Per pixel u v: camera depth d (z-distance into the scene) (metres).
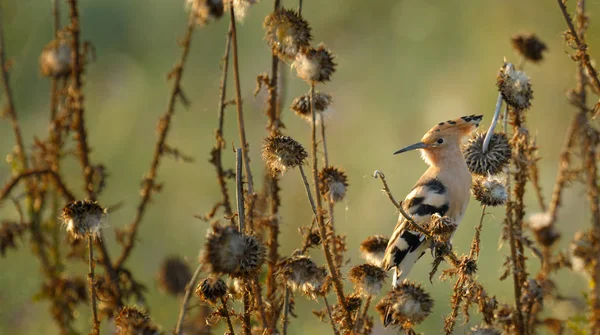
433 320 13.70
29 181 11.27
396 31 22.53
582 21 8.98
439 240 7.46
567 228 15.27
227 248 6.64
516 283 8.19
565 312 10.50
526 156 8.16
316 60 7.69
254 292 7.81
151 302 13.42
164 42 23.50
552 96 18.28
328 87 21.55
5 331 13.12
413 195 9.62
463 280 7.44
